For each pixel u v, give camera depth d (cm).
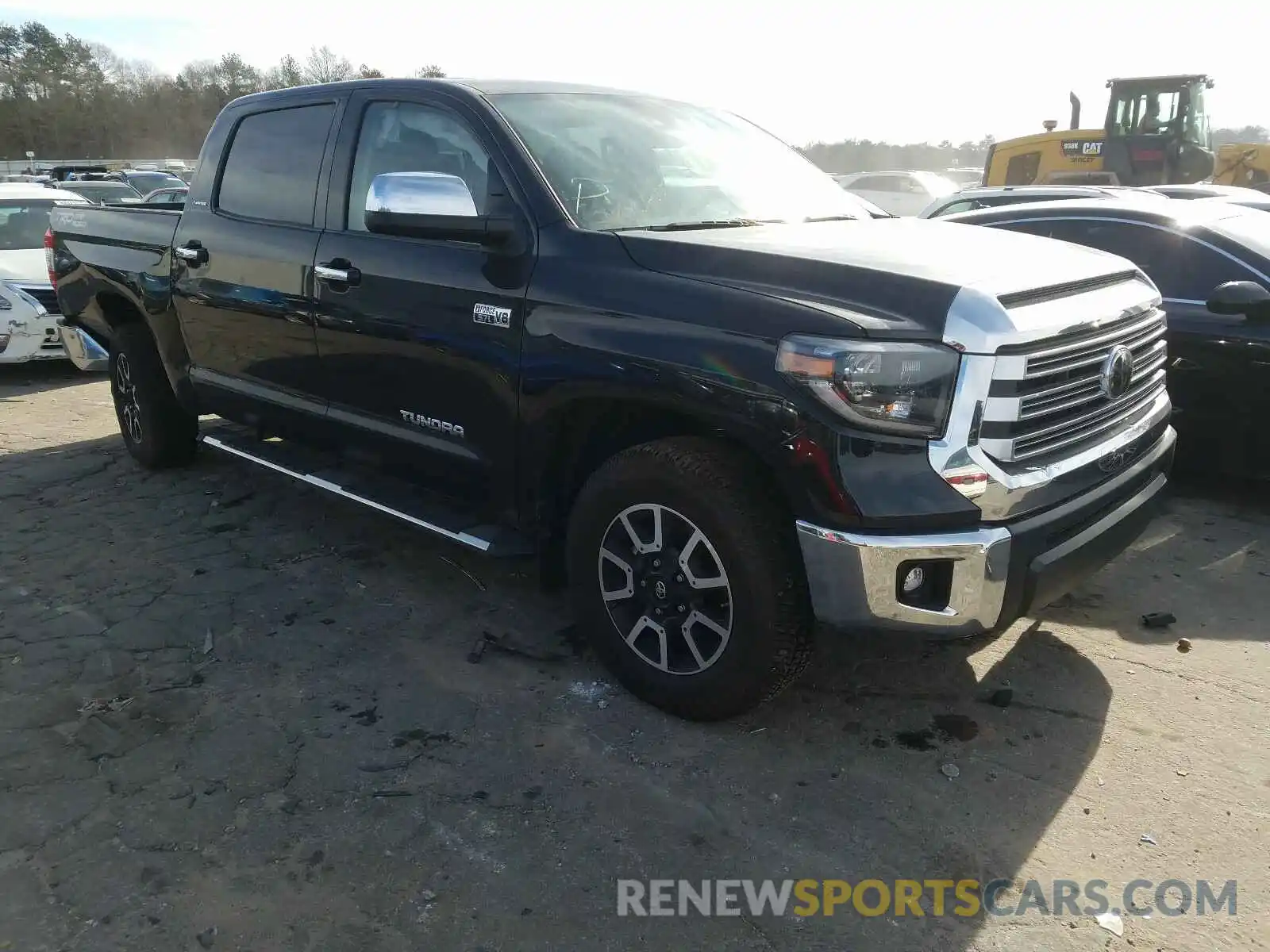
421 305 345
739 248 287
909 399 251
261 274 416
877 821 264
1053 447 277
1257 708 316
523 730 306
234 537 464
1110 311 291
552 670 342
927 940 224
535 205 320
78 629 372
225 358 457
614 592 314
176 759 291
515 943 222
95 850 252
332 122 399
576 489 339
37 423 697
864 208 400
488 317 322
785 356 256
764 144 420
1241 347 472
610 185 339
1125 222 533
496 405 328
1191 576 416
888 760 290
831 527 258
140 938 223
